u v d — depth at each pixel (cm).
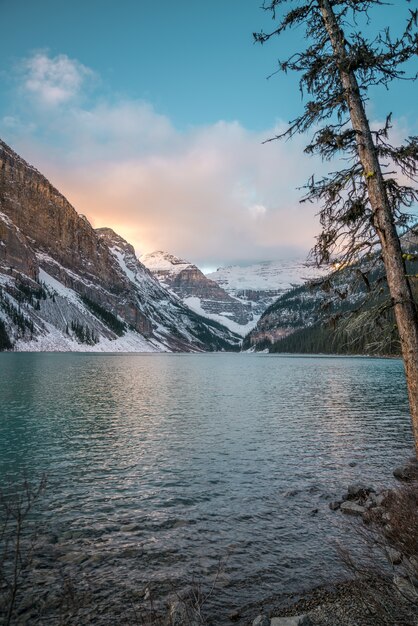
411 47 750
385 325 780
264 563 881
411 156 770
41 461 1730
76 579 811
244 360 16150
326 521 1112
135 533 1040
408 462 1722
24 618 679
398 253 775
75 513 1170
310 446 2019
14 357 11456
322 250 862
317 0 873
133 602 732
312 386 5234
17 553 554
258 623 640
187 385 5344
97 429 2411
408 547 857
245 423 2642
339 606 690
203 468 1638
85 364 9419
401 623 577
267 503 1259
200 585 794
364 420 2761
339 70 827
